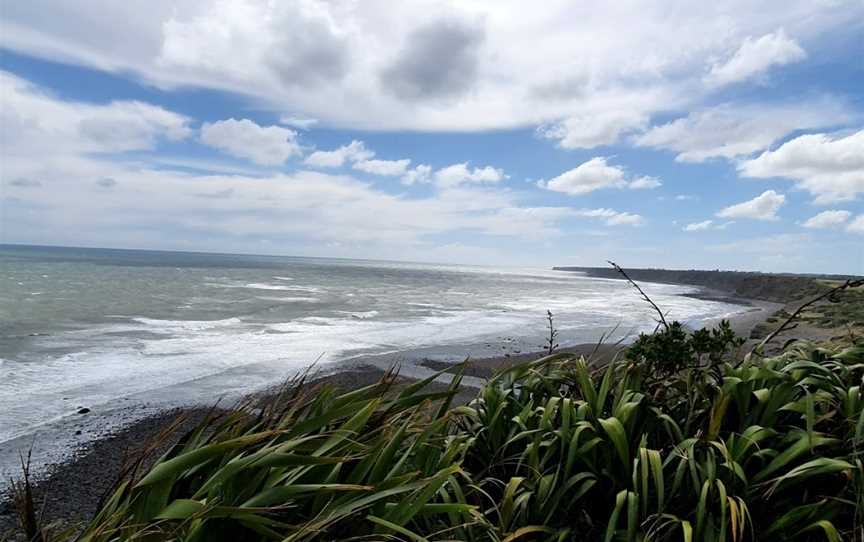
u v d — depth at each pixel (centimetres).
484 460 263
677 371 281
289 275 9038
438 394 244
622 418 234
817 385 251
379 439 203
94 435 852
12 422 905
